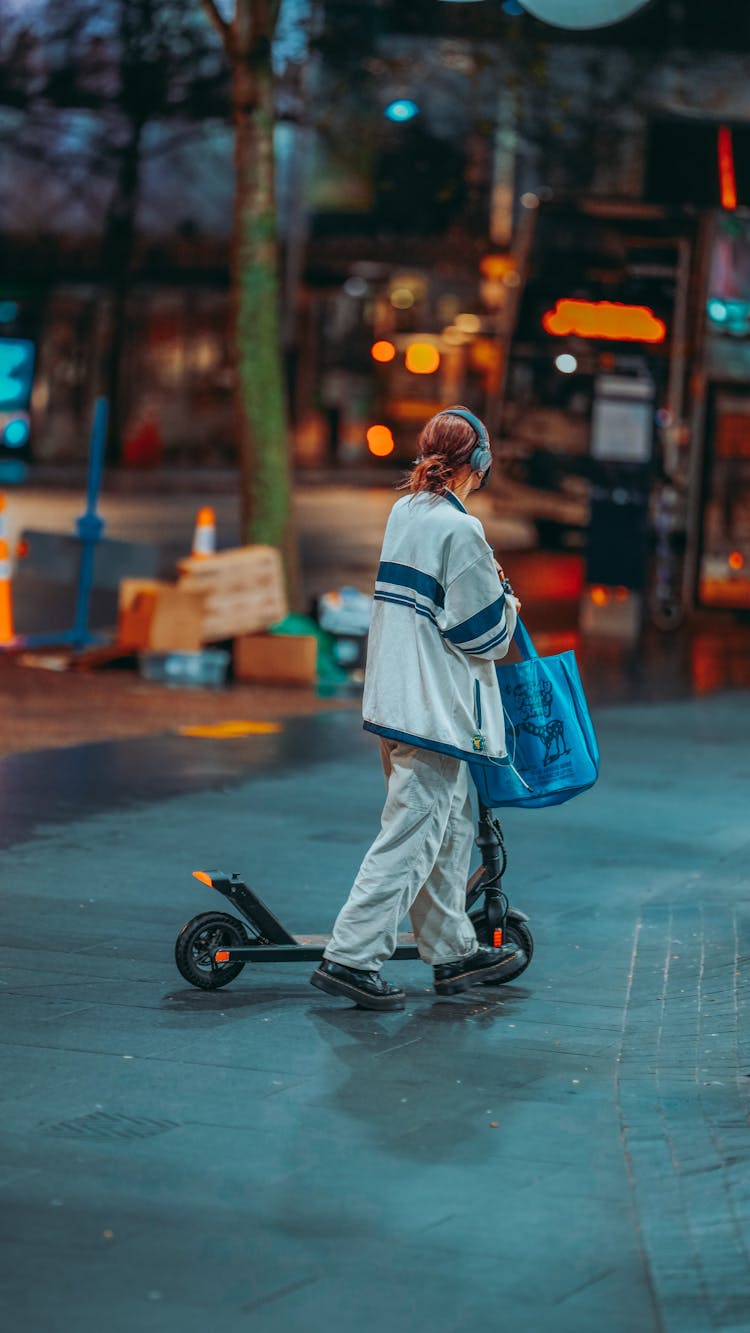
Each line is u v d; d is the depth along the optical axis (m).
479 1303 4.89
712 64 31.64
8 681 18.20
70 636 20.84
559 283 31.75
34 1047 7.03
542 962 8.67
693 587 29.83
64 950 8.55
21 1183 5.62
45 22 43.16
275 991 8.01
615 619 27.16
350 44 29.16
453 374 53.59
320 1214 5.46
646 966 8.64
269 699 18.06
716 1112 6.48
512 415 32.91
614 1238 5.37
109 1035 7.22
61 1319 4.71
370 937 7.68
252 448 21.31
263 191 21.20
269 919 8.02
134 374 61.38
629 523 27.14
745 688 21.20
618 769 14.90
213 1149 5.98
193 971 7.91
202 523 20.17
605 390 27.09
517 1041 7.37
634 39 31.47
